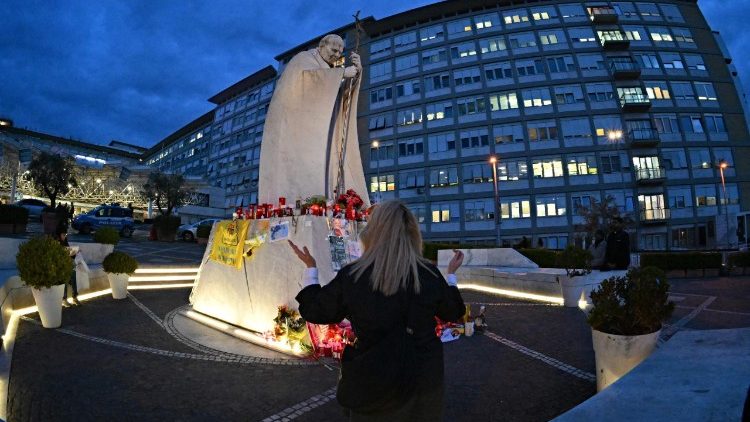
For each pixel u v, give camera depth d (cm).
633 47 4116
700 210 3816
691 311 812
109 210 2642
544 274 1009
